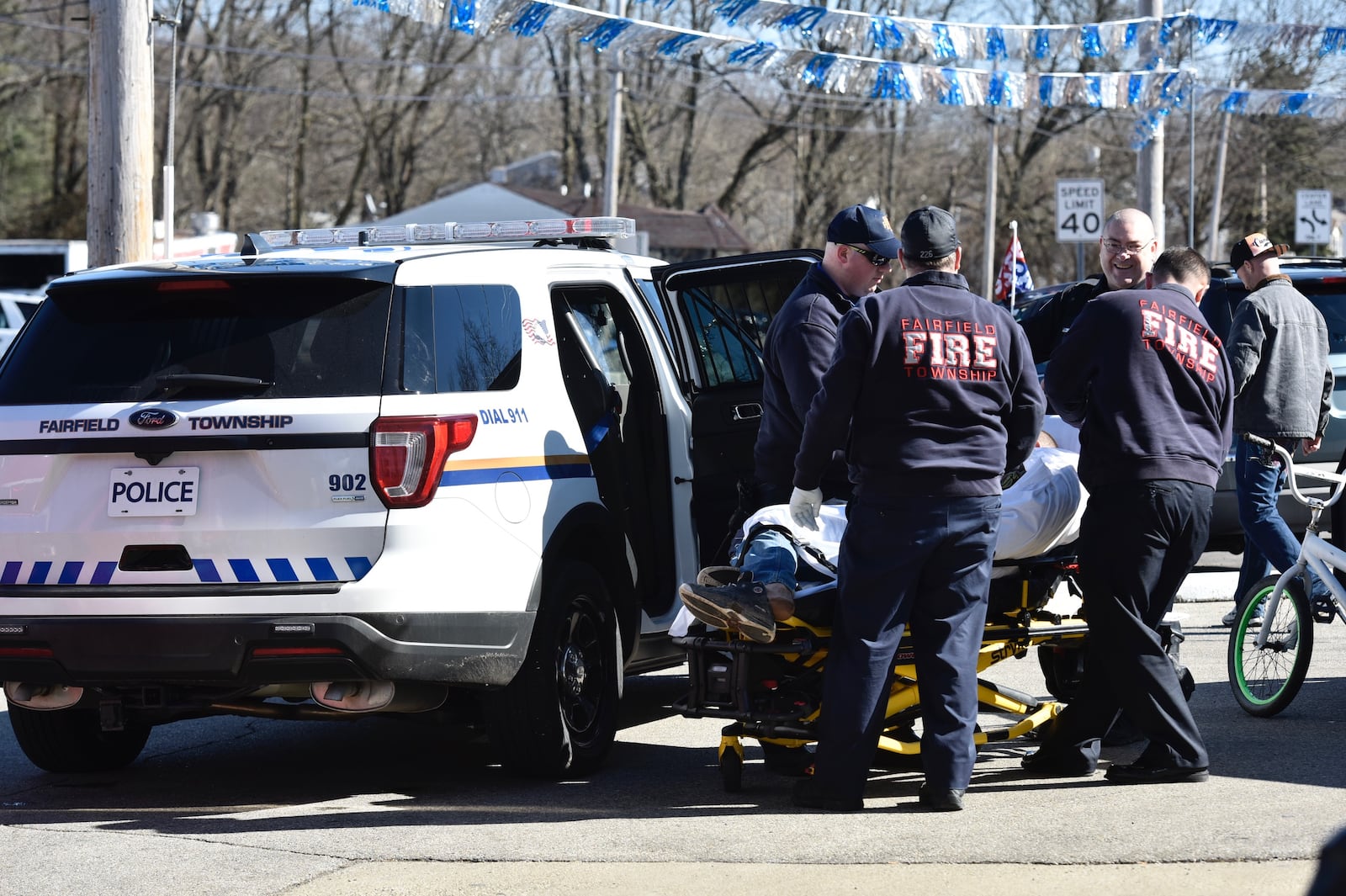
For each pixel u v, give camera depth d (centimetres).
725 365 1988
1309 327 2219
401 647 1473
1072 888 1220
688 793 1598
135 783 1736
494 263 1691
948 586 1469
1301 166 11688
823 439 1464
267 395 1495
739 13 2856
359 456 1483
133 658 1479
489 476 1555
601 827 1452
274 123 15438
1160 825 1393
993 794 1549
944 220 1491
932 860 1307
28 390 1552
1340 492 1881
